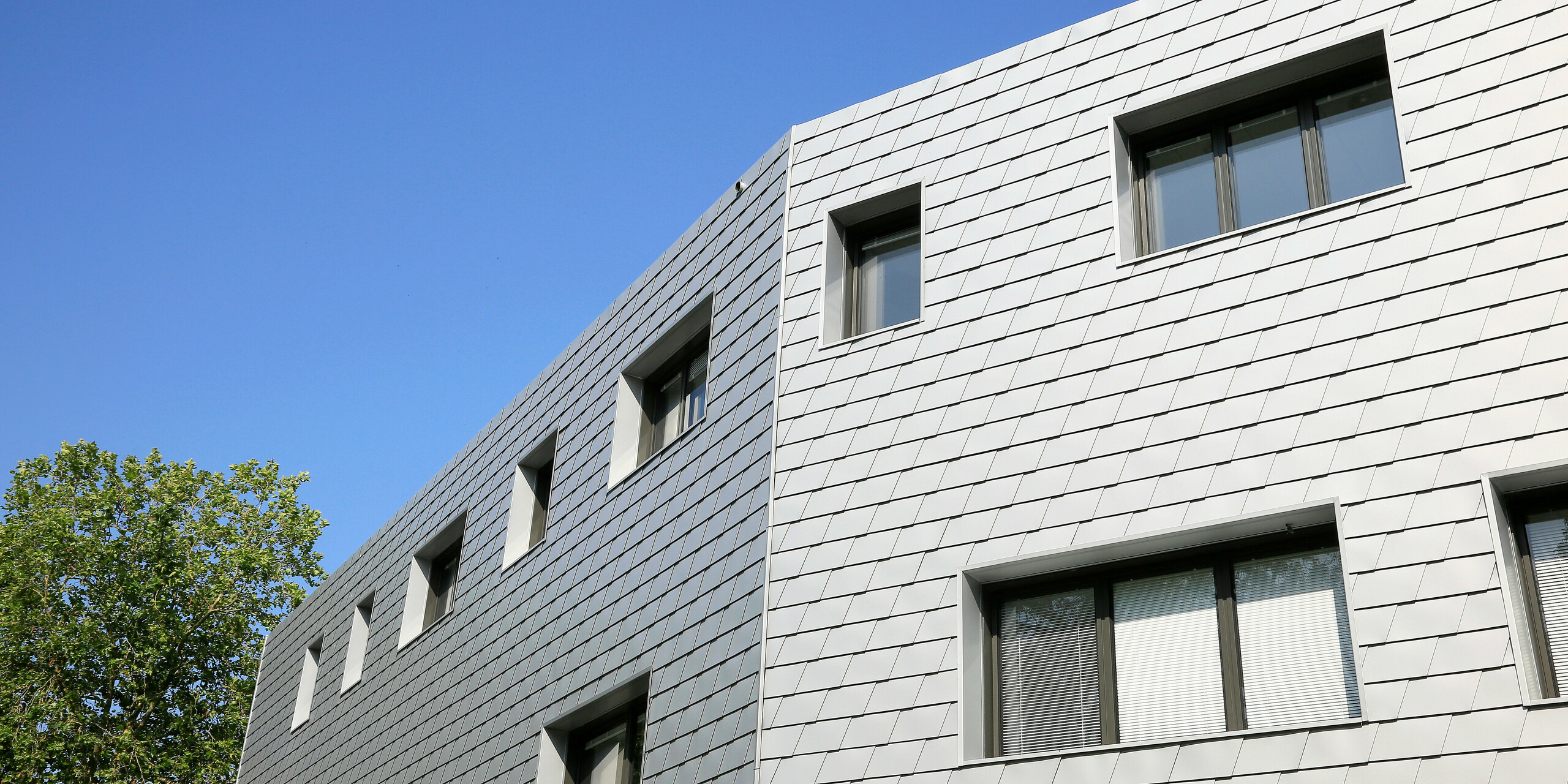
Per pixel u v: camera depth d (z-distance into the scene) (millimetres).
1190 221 9883
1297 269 8836
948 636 8875
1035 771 8125
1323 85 9758
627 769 11602
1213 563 8664
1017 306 9836
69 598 28625
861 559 9508
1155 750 7855
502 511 15281
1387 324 8375
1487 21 8992
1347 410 8242
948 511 9344
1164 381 8953
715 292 12289
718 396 11555
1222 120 10117
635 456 13219
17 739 26016
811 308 10883
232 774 28812
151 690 28812
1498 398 7832
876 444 9922
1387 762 7199
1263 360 8664
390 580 17766
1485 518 7559
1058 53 10750
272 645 22031
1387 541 7762
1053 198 10133
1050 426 9242
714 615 10352
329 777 17141
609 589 12195
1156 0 10438
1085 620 8922
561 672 12469
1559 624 7398
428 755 14578
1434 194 8617
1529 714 6965
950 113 11102
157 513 29469
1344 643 7984
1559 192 8227
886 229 11344
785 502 10086
